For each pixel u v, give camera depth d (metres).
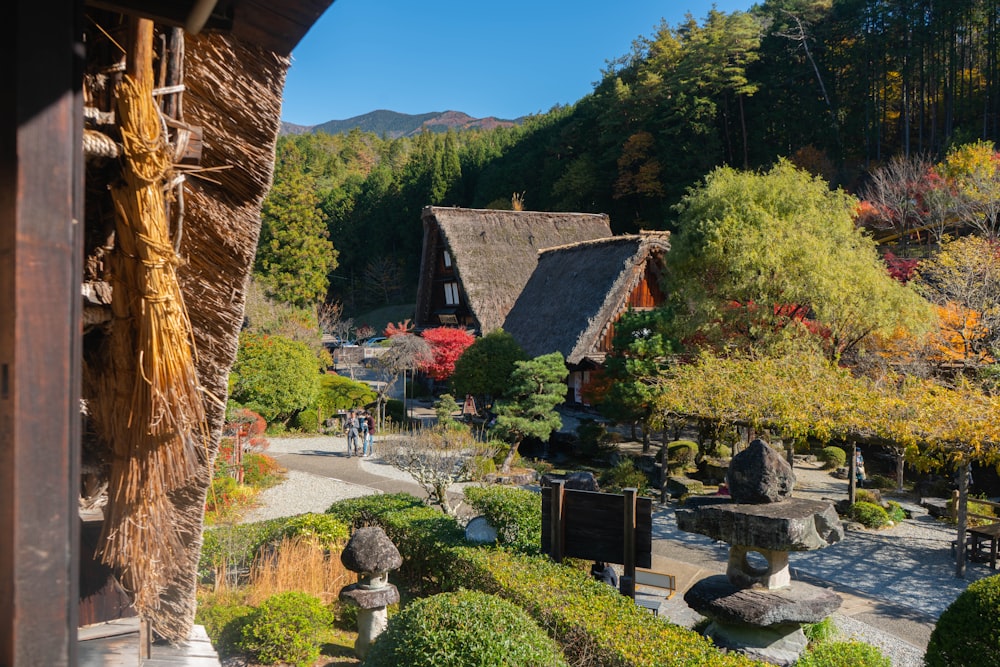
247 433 18.77
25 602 1.07
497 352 23.48
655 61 50.56
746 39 46.34
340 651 7.75
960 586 11.43
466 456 15.30
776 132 47.44
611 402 19.94
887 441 12.38
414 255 72.25
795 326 18.06
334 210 77.69
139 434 1.88
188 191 2.17
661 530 14.52
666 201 46.72
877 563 12.58
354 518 11.23
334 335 46.97
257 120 2.13
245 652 7.11
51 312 1.11
